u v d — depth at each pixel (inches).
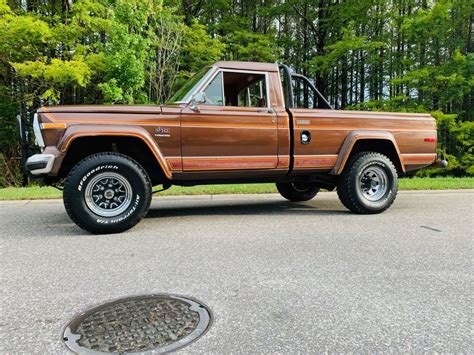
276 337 78.7
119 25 441.4
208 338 78.1
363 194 219.3
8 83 551.5
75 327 83.7
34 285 109.2
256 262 129.0
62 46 488.7
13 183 545.6
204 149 190.2
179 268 123.0
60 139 165.9
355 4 665.6
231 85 213.8
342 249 144.9
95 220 168.2
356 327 83.3
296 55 799.1
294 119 205.3
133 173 174.9
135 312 90.6
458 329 82.7
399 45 708.7
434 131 233.9
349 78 855.7
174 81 510.6
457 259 132.6
